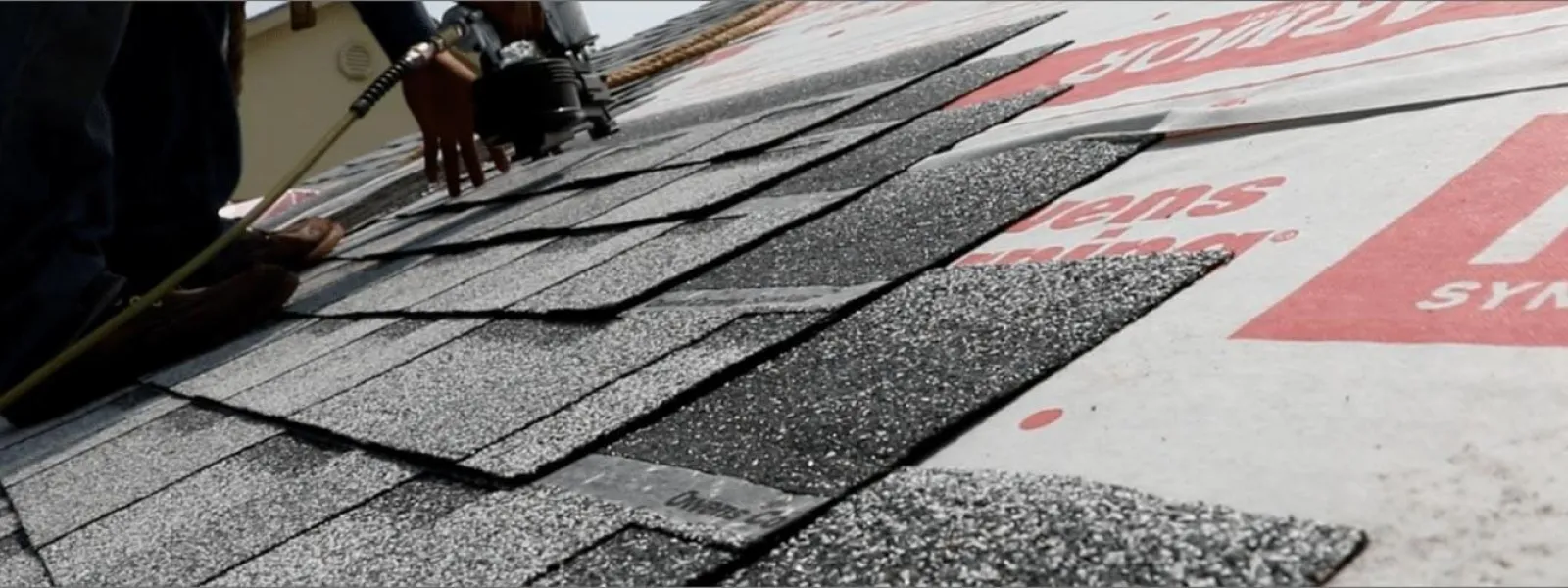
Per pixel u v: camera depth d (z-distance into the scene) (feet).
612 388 6.91
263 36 50.83
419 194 21.30
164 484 8.37
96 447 10.46
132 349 12.72
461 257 13.64
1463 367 4.45
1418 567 3.50
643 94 26.07
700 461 5.58
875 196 9.46
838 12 29.43
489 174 20.33
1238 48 11.35
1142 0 15.47
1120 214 7.44
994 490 4.50
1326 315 5.21
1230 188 7.32
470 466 6.31
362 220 20.97
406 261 14.75
